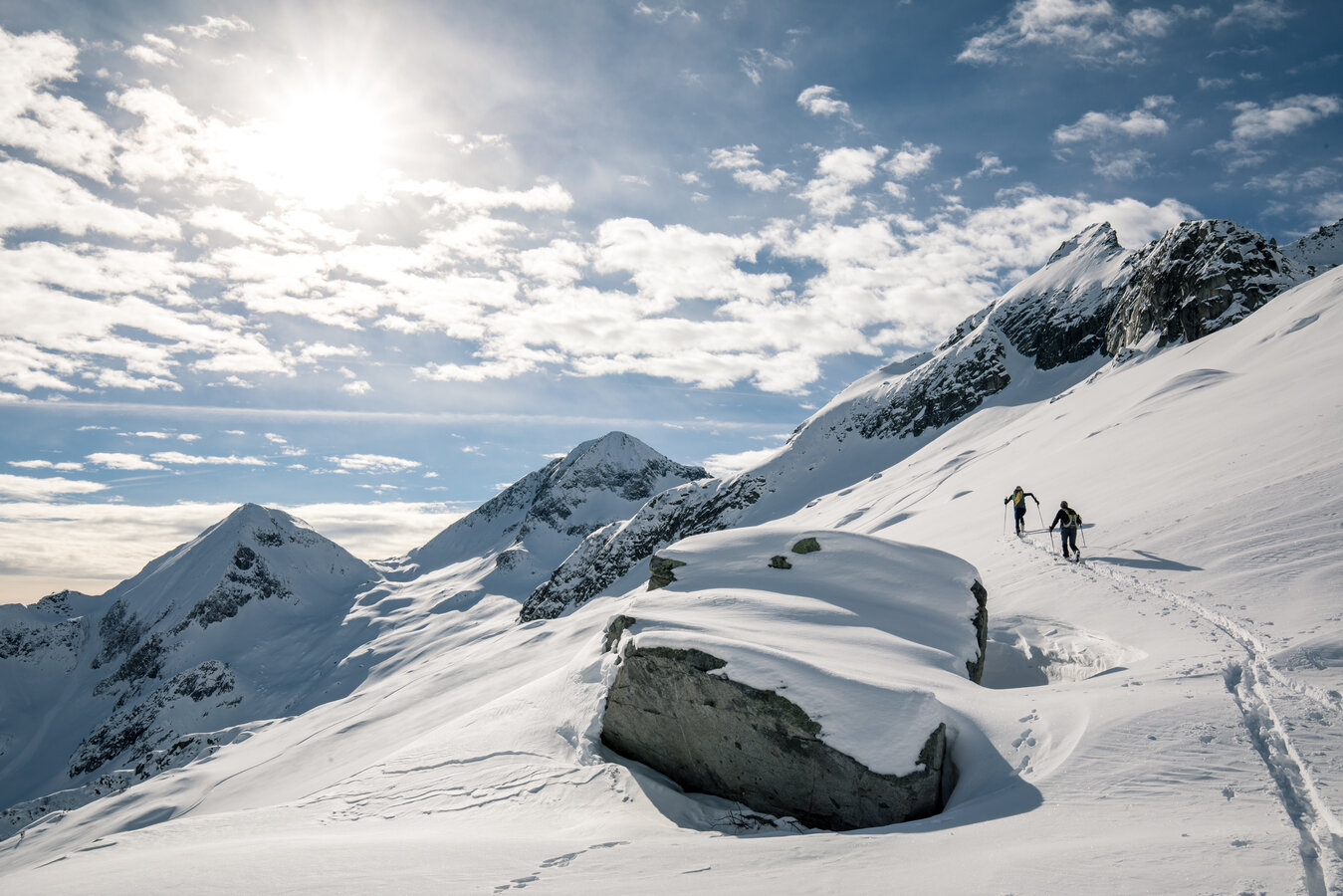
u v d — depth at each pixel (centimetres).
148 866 1020
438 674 9831
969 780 1090
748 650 1379
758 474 17162
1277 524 2025
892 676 1355
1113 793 876
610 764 1542
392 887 820
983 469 6412
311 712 12706
